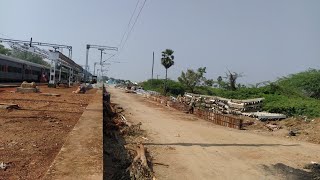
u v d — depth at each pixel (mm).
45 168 5824
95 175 4867
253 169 9727
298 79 37375
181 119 23141
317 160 11625
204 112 24438
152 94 51281
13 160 6195
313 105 25000
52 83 39062
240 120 19688
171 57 60812
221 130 18453
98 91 38844
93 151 6398
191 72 58938
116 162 8773
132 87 75562
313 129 19141
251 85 39094
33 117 12039
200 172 8984
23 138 8242
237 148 12922
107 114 17875
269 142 15109
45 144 7746
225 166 9844
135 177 7629
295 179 8961
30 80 45656
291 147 14078
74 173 4910
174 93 66500
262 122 22156
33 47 39656
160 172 8672
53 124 10805
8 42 39969
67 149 6453
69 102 19797
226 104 27312
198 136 15312
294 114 24750
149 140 13148
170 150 11555
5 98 19188
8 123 10367
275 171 9680
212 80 58750
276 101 27703
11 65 36875
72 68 54656
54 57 38875
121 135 13500
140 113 25219
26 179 5168
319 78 35531
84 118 11328
